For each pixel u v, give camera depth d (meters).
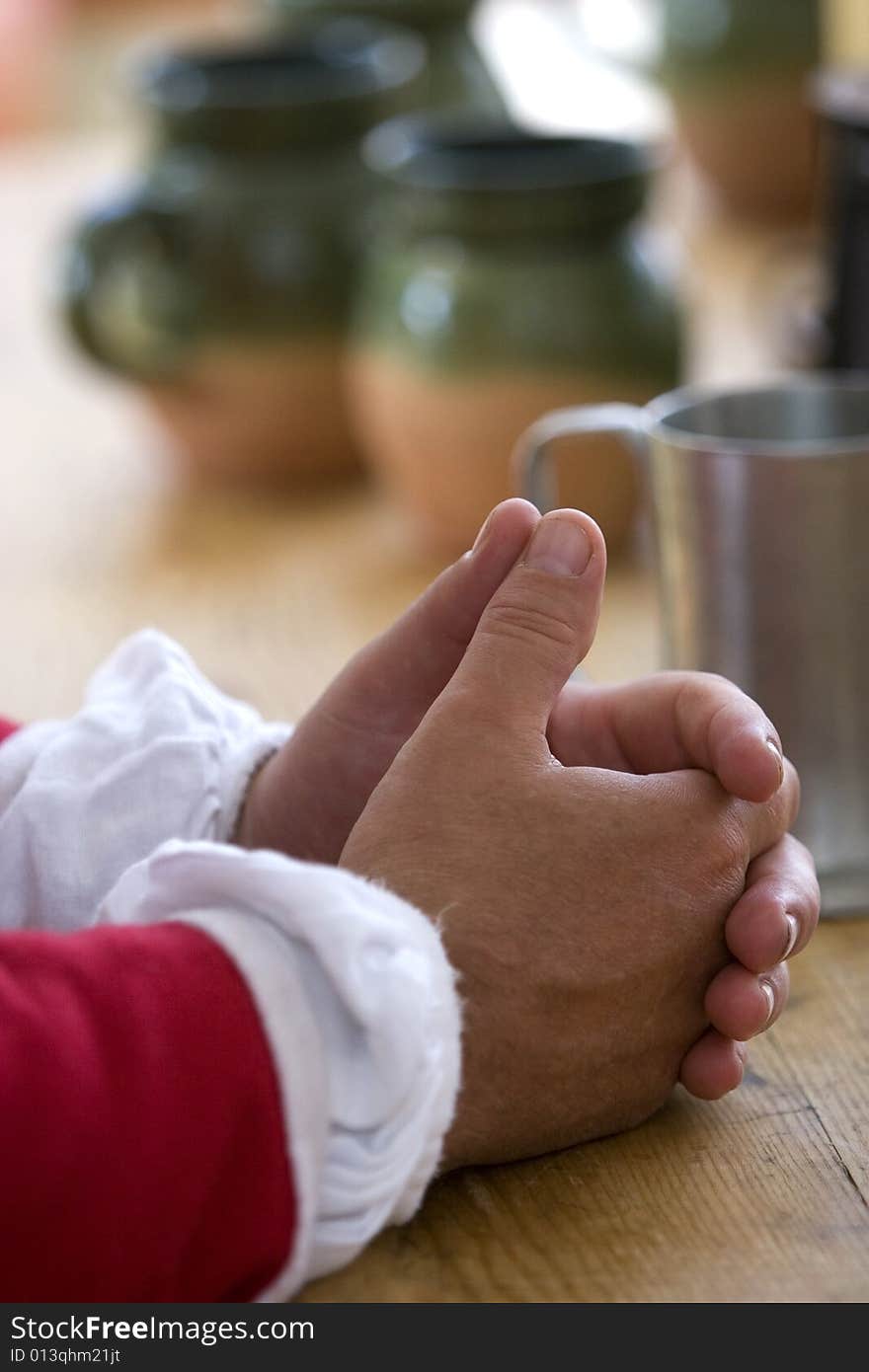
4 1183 0.69
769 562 0.89
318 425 1.46
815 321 1.41
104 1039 0.71
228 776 0.86
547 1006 0.76
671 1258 0.76
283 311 1.39
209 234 1.39
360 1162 0.73
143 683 0.87
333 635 1.20
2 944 0.72
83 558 1.38
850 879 0.91
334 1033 0.73
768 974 0.80
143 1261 0.70
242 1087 0.71
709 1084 0.79
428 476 1.29
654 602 1.20
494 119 1.67
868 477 0.88
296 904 0.73
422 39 1.67
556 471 1.22
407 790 0.77
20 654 1.20
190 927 0.73
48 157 2.67
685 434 0.95
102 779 0.84
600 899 0.77
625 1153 0.79
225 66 1.54
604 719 0.83
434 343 1.24
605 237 1.24
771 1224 0.77
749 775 0.79
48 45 3.38
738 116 1.96
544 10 2.68
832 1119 0.81
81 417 1.73
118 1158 0.70
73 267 1.40
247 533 1.41
